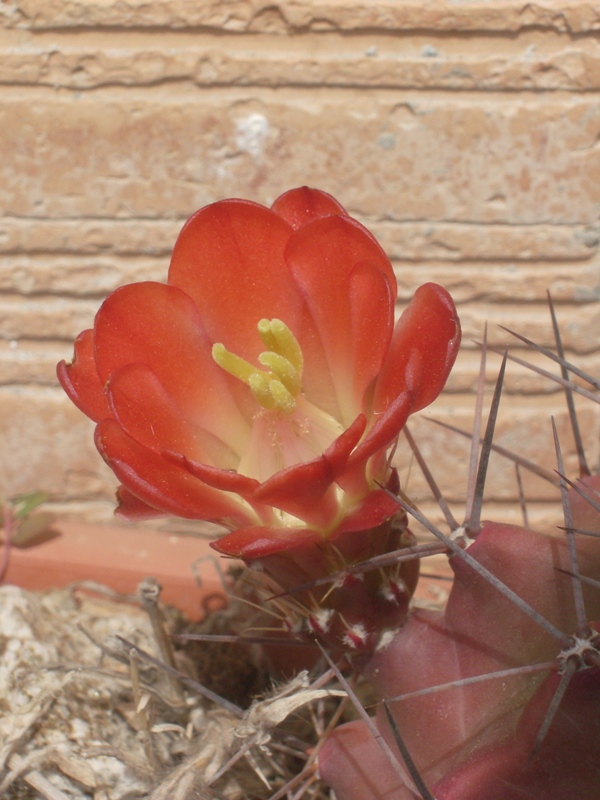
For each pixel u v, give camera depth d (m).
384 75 0.30
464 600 0.22
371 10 0.29
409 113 0.30
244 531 0.21
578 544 0.22
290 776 0.25
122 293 0.22
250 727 0.23
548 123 0.30
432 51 0.29
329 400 0.23
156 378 0.22
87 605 0.30
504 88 0.30
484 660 0.22
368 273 0.21
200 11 0.29
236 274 0.22
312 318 0.23
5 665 0.26
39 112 0.30
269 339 0.22
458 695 0.22
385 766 0.22
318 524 0.21
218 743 0.24
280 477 0.20
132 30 0.29
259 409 0.23
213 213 0.22
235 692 0.28
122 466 0.21
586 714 0.20
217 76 0.30
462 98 0.30
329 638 0.22
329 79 0.30
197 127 0.30
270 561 0.22
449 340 0.21
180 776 0.24
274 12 0.29
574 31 0.29
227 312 0.23
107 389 0.21
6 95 0.30
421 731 0.22
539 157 0.30
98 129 0.30
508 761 0.21
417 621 0.22
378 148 0.30
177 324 0.22
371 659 0.22
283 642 0.23
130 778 0.25
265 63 0.30
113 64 0.30
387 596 0.22
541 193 0.30
